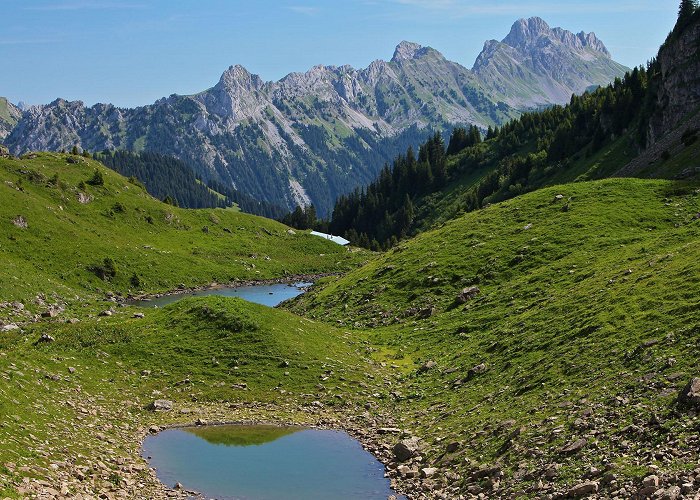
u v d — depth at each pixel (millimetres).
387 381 50062
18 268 107312
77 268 124812
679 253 50125
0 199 132375
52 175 166375
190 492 31203
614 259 61219
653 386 30562
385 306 74062
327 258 191500
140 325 56250
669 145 117562
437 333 61094
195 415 42844
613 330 40344
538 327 49094
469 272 75250
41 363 46062
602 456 26297
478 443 33344
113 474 31156
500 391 40281
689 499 20734
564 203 86312
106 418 39938
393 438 38719
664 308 39844
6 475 26016
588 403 31938
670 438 25438
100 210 164125
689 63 150625
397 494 31062
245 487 32062
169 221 180000
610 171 174125
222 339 53469
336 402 45469
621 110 190750
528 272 70062
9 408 34156
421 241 91500
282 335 54719
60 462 29984
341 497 30953
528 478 27188
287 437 39531
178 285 138625
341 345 58344
